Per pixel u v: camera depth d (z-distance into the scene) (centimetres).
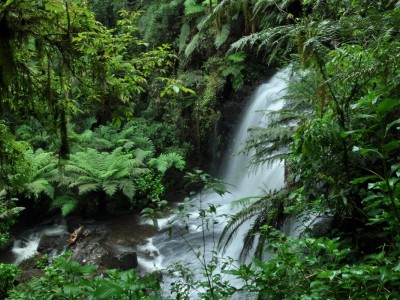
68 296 156
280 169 638
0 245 696
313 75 305
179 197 898
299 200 275
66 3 228
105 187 826
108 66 266
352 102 237
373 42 205
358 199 260
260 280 187
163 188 876
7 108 304
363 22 212
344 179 249
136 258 610
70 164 884
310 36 236
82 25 248
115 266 589
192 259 571
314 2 299
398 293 154
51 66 280
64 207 812
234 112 913
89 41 249
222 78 914
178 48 1035
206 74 947
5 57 226
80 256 619
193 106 957
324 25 227
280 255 198
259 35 265
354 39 254
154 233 722
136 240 702
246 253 367
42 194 882
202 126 934
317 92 257
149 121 1033
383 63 189
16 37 229
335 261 195
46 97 267
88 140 968
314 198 306
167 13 999
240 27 862
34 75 275
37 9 237
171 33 1030
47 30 239
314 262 187
